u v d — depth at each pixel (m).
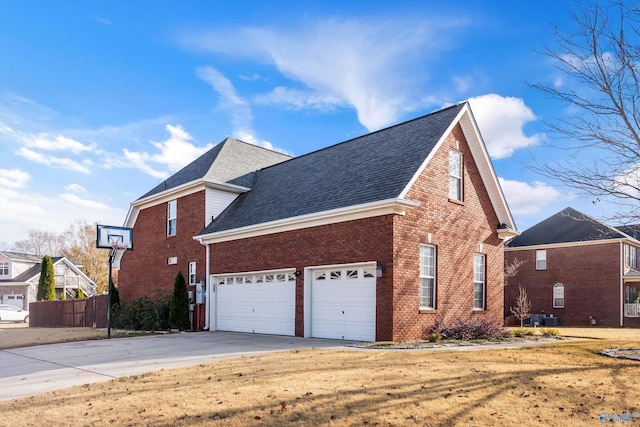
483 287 18.58
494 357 10.41
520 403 6.65
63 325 29.80
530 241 35.28
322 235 16.23
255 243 18.95
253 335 17.86
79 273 53.44
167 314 22.36
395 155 16.80
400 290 14.26
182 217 23.61
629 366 9.27
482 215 18.70
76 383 9.00
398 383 7.70
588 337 17.55
